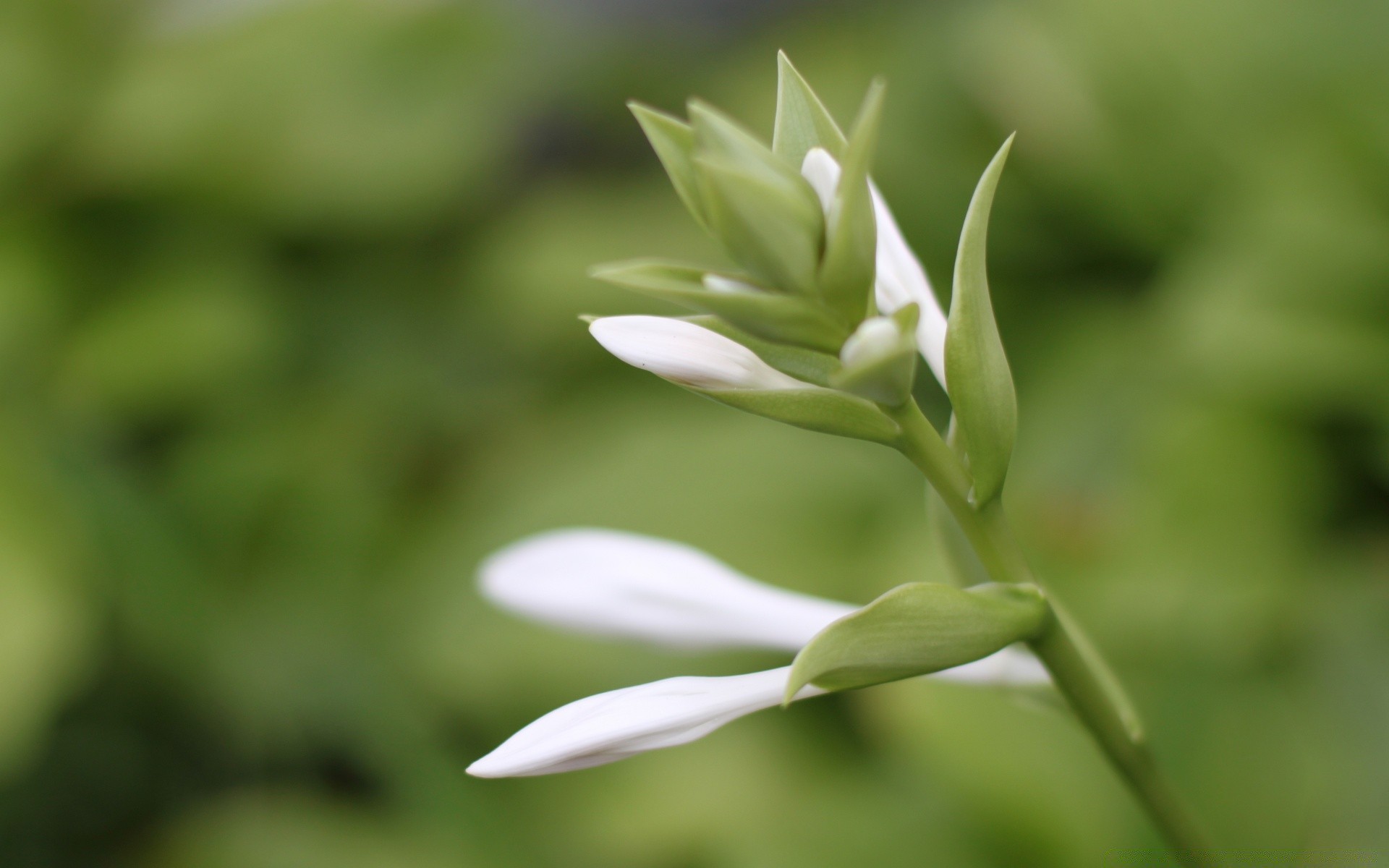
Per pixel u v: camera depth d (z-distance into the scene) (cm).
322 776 106
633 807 90
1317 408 92
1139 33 115
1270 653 81
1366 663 78
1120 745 47
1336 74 106
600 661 95
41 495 103
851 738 92
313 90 131
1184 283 104
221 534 110
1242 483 88
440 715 101
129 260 125
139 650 104
